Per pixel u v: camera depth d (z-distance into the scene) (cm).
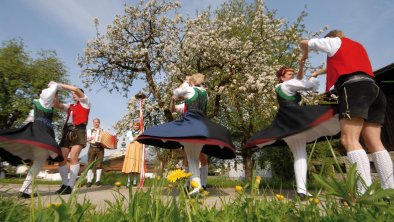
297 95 360
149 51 1081
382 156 251
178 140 364
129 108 1013
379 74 830
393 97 953
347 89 251
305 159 323
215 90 872
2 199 199
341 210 120
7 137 391
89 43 1066
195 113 396
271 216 136
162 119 1081
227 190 477
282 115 344
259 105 823
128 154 683
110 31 1055
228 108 982
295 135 321
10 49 2514
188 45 927
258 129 902
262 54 915
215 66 942
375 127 261
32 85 2520
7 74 2377
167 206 140
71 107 496
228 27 993
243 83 847
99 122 836
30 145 398
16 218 152
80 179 118
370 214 103
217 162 1168
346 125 250
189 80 429
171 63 980
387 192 101
